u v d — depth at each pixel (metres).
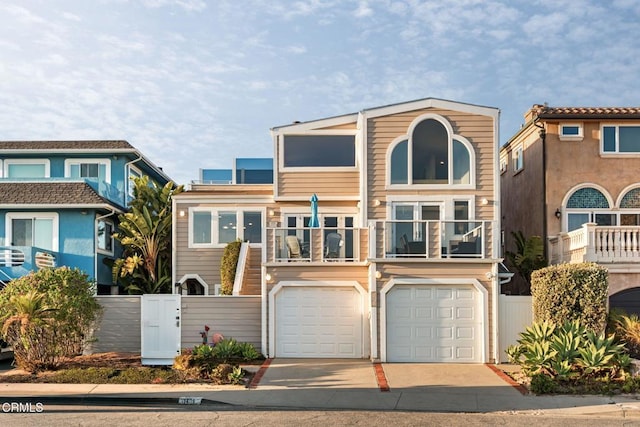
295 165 21.88
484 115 19.80
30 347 16.36
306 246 18.72
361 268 18.64
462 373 16.09
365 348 18.41
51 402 13.05
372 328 17.77
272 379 15.16
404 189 19.69
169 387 14.17
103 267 25.41
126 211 27.33
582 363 14.39
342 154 21.86
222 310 18.66
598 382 14.16
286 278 18.61
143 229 23.98
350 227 20.53
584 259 19.64
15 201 23.78
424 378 15.41
